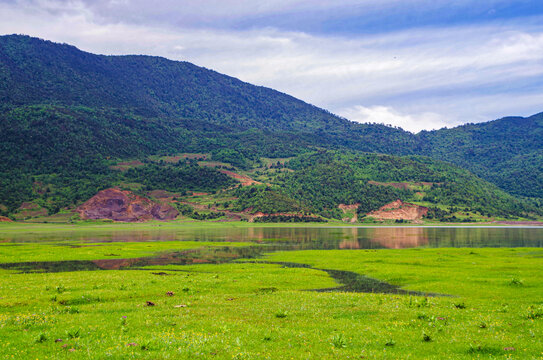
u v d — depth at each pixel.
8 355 19.23
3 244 126.94
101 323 26.44
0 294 41.56
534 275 58.38
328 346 21.25
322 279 59.41
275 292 46.19
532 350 20.48
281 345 21.45
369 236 181.50
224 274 62.78
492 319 27.78
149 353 19.33
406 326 26.17
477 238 167.12
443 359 19.45
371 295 41.66
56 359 18.66
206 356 18.95
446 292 48.69
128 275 60.31
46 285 48.19
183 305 34.72
